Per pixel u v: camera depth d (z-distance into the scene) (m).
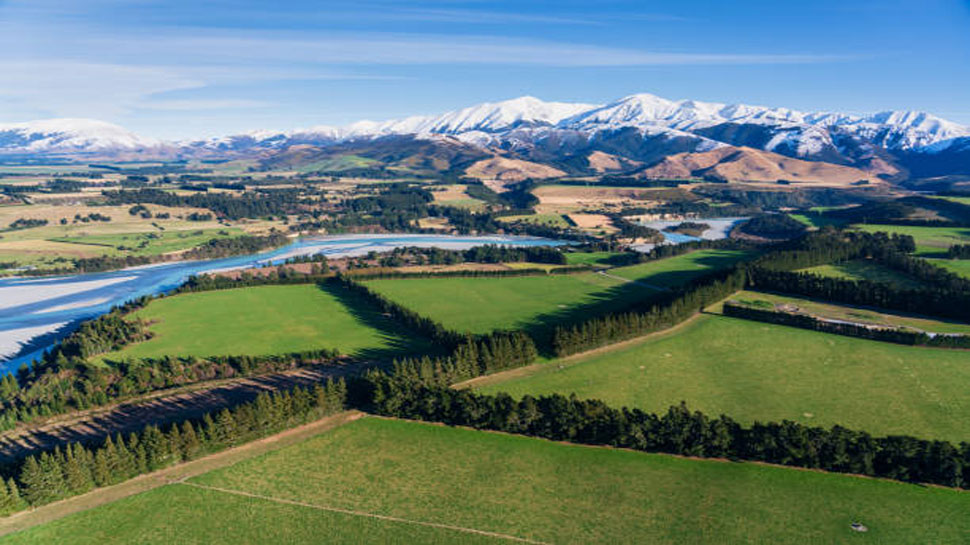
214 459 101.06
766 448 97.44
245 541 80.50
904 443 92.31
